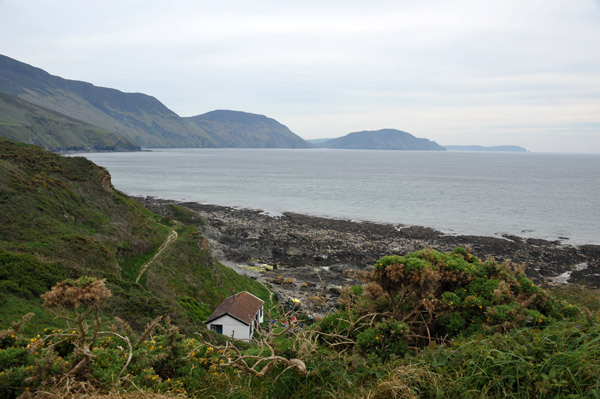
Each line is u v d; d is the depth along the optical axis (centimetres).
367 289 795
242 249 5709
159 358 654
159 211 6906
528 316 696
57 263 2338
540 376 452
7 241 2634
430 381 506
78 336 588
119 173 16225
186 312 2919
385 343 677
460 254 946
